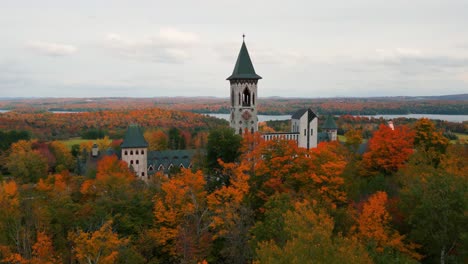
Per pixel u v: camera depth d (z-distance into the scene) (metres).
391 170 59.47
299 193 45.62
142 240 43.97
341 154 66.44
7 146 145.50
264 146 51.78
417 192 36.91
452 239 35.31
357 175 60.59
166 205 48.53
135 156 115.19
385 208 40.78
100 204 47.75
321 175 47.72
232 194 47.81
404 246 38.59
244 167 51.25
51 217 45.66
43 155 131.00
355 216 41.81
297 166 49.22
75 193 60.69
